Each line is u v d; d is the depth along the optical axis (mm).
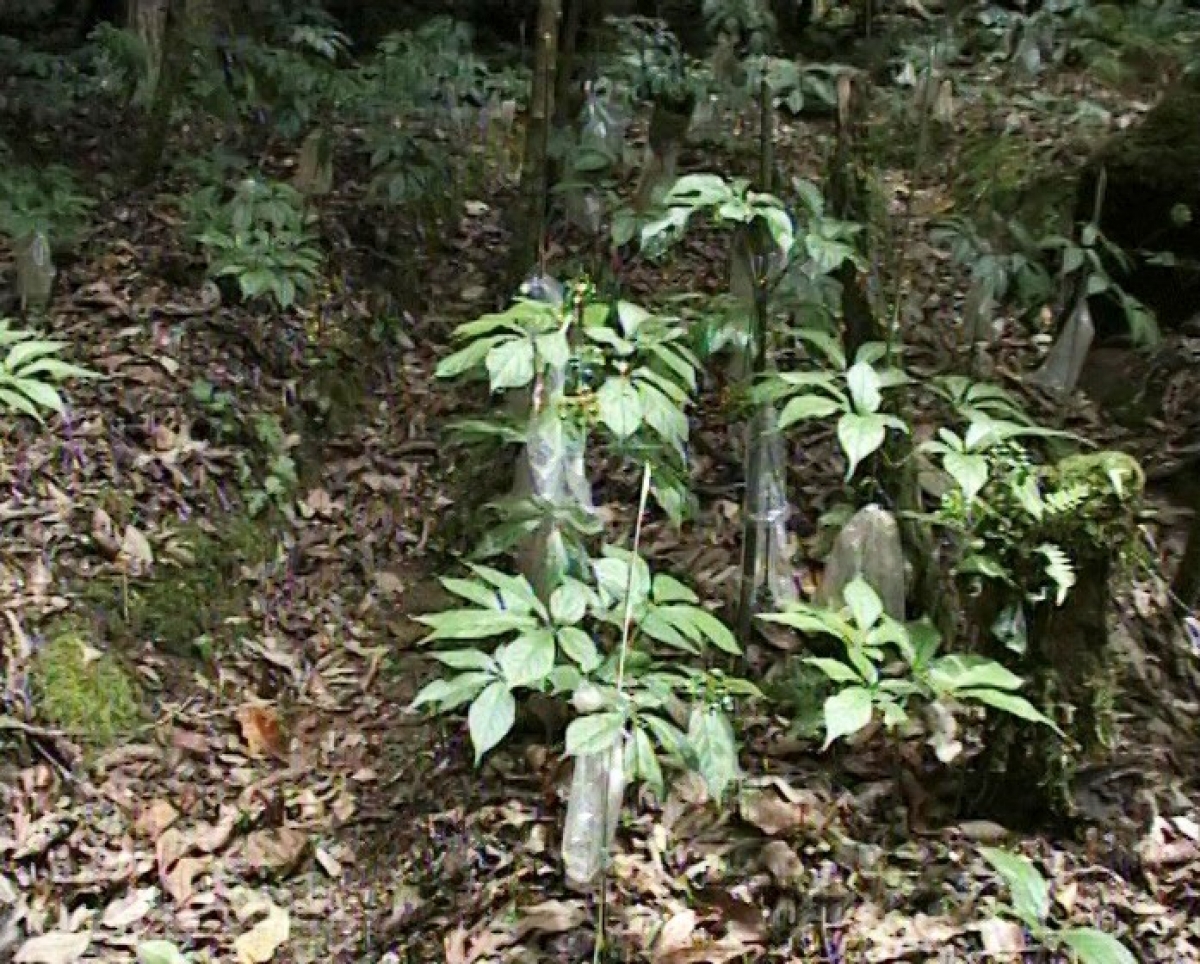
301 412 5039
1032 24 8305
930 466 3912
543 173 4715
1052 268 5445
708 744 2641
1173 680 3645
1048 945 2816
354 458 4934
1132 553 3049
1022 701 2748
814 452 4465
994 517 3023
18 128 7020
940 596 3498
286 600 4285
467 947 2959
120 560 4168
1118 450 4586
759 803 3221
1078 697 3113
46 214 5512
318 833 3432
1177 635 3719
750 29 8680
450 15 9594
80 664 3781
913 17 9180
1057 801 3146
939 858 3088
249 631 4152
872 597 2908
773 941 2902
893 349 3742
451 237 6242
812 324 3828
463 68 7504
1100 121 6824
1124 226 5238
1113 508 3000
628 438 3104
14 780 3465
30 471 4355
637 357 3125
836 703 2682
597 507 4270
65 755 3566
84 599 4000
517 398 3680
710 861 3102
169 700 3869
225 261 5266
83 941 3039
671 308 4918
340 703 3898
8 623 3820
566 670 2680
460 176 6695
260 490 4613
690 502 3461
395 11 9562
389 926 3104
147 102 7430
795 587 3727
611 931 2936
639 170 6711
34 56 7668
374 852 3346
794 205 4246
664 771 3254
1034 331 5262
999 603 3051
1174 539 4164
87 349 4984
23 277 5160
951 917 2938
